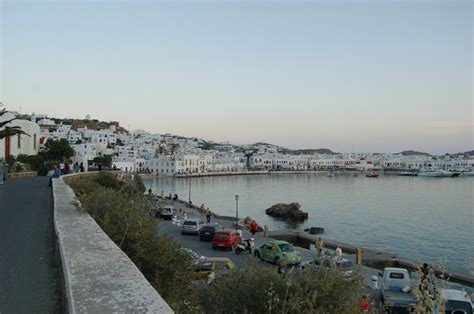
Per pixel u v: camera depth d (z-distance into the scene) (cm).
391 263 2814
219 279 914
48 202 1727
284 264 918
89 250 508
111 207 1041
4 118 5178
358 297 812
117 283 356
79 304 301
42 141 7031
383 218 6438
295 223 6247
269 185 14900
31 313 498
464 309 1295
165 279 859
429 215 6738
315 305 756
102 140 19675
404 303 1450
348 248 3238
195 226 3381
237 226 4250
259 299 778
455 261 3612
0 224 1159
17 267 709
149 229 912
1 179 2827
